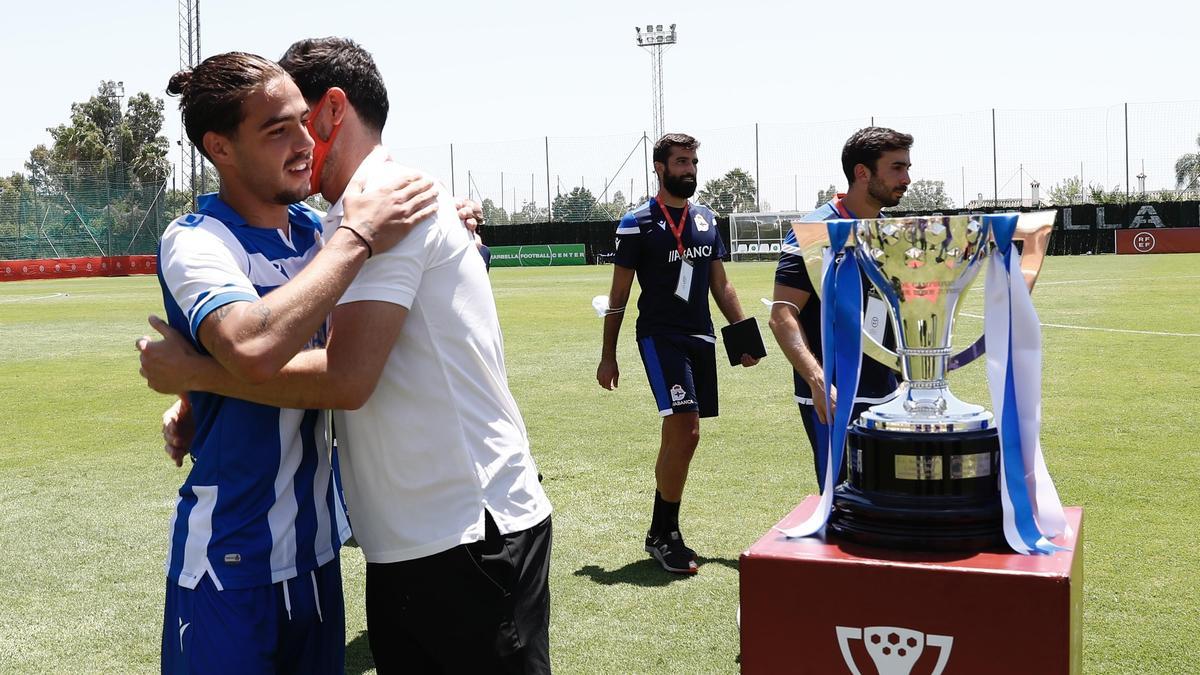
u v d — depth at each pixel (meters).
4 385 10.27
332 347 1.84
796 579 1.56
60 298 24.88
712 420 7.46
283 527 1.95
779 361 10.45
